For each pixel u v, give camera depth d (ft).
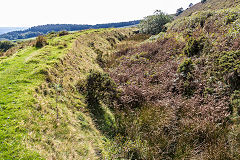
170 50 35.24
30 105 14.33
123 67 34.68
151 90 23.38
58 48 34.86
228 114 15.48
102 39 72.69
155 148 14.58
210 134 14.65
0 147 9.77
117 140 15.83
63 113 16.03
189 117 17.37
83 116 17.71
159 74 27.37
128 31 124.47
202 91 20.17
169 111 18.01
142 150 14.44
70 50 34.81
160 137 15.65
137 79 27.07
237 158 12.34
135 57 38.27
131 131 17.13
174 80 23.41
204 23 42.14
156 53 37.70
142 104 21.17
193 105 18.22
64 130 13.84
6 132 10.96
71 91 21.17
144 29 102.06
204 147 14.10
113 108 21.90
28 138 11.10
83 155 12.50
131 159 14.19
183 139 14.83
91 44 55.01
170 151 14.57
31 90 16.52
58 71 23.86
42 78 19.69
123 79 28.45
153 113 18.90
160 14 101.35
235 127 14.70
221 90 18.45
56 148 11.63
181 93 21.74
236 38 23.94
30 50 33.14
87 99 21.02
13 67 21.68
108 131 17.65
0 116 12.28
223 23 35.01
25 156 9.71
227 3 90.33
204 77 21.94
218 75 20.45
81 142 13.69
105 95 22.00
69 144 12.67
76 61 32.30
